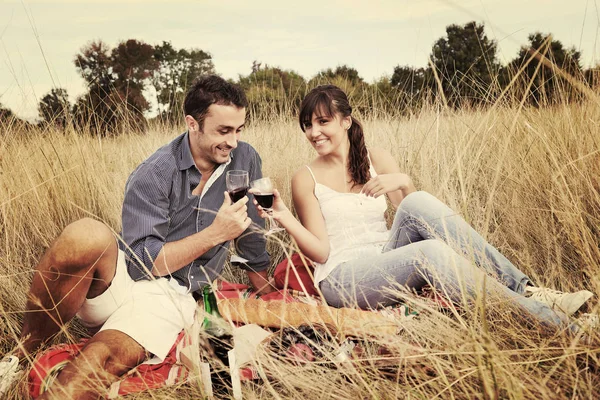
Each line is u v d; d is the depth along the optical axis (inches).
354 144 115.2
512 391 57.5
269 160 172.9
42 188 127.4
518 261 108.9
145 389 79.1
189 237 96.8
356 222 111.1
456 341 71.1
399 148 167.5
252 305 97.0
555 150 119.6
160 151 101.9
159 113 210.4
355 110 195.6
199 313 88.4
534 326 78.4
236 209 94.3
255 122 204.5
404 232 103.5
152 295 91.8
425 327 75.7
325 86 113.0
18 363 80.8
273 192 103.5
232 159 110.9
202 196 104.7
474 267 69.1
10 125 142.9
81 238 78.3
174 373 83.0
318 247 105.6
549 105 133.0
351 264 103.7
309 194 112.8
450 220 96.8
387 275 97.0
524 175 121.4
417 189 144.3
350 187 117.5
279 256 134.6
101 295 88.1
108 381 76.5
